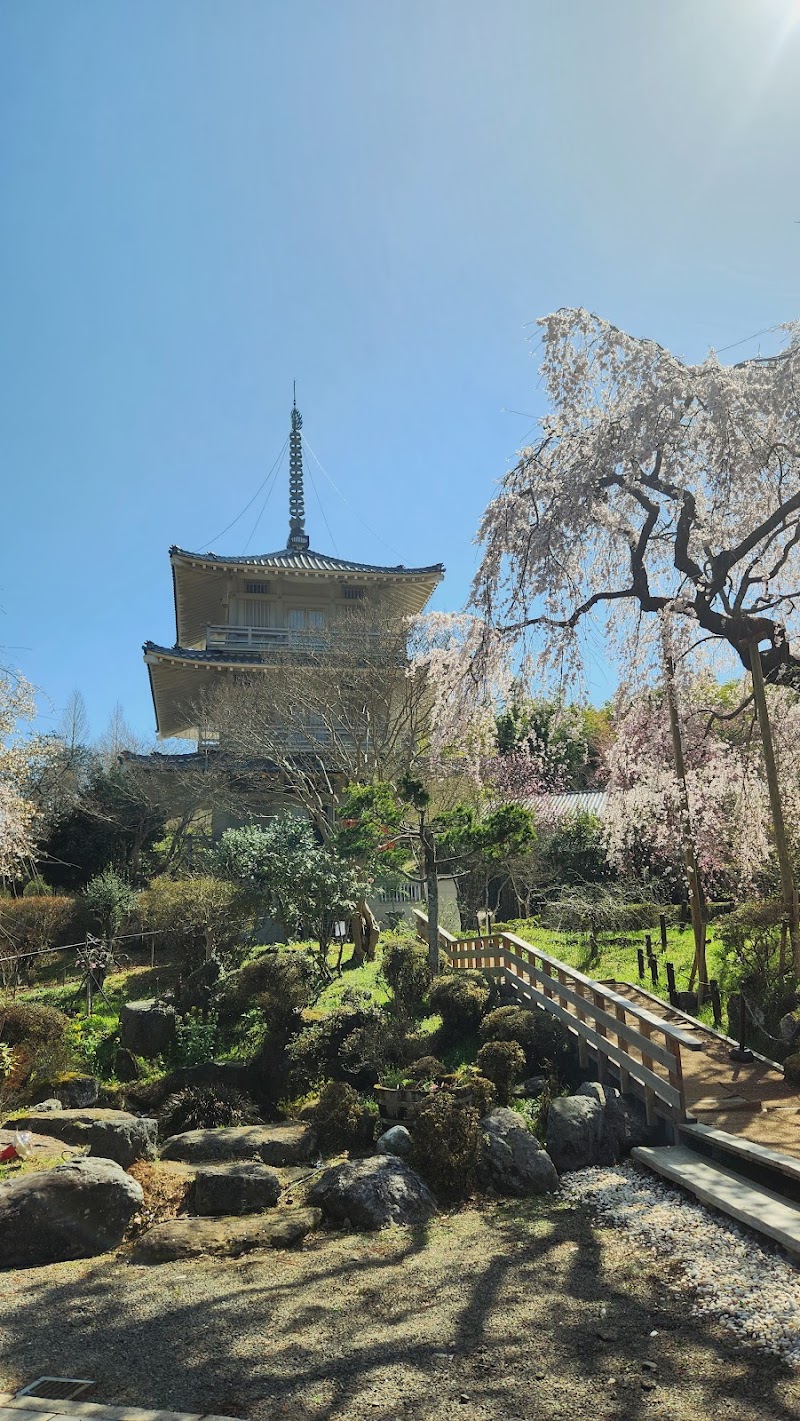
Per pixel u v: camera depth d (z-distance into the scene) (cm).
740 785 1308
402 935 2055
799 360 949
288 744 2491
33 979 1973
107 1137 848
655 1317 548
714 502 1077
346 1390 468
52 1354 514
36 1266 671
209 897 1580
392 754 2206
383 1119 995
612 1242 677
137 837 2948
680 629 1170
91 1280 632
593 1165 861
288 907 1582
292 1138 918
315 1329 543
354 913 1788
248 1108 1055
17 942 2047
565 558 1077
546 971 1186
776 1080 970
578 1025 1059
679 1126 852
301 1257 669
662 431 981
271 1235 697
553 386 1102
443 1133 827
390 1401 456
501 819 1353
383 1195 755
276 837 1803
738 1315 541
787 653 1128
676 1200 750
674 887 2077
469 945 1514
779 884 1405
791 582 1216
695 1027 1188
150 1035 1336
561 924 2070
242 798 2678
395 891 2416
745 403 956
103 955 1822
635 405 991
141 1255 677
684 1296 575
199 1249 679
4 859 2070
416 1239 703
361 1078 1123
